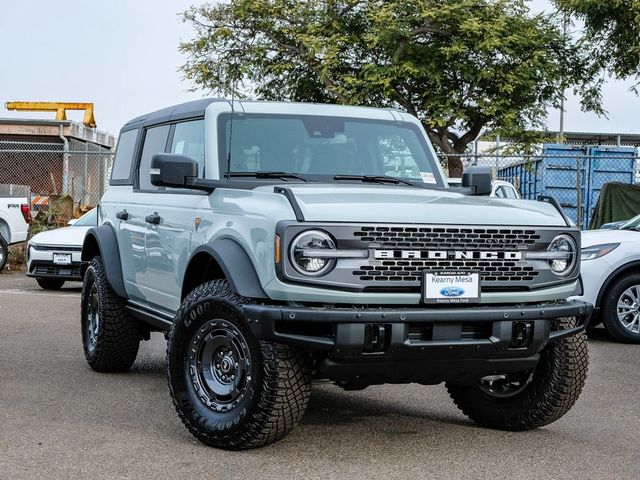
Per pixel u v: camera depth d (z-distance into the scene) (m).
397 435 5.78
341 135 6.47
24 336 9.95
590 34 26.89
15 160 26.55
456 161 27.17
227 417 5.18
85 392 6.96
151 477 4.72
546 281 5.38
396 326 4.86
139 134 7.59
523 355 5.26
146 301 7.00
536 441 5.70
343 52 28.80
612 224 12.06
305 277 4.84
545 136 28.20
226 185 5.78
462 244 5.13
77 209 20.77
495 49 27.38
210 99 6.46
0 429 5.73
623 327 10.27
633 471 5.03
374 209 5.05
